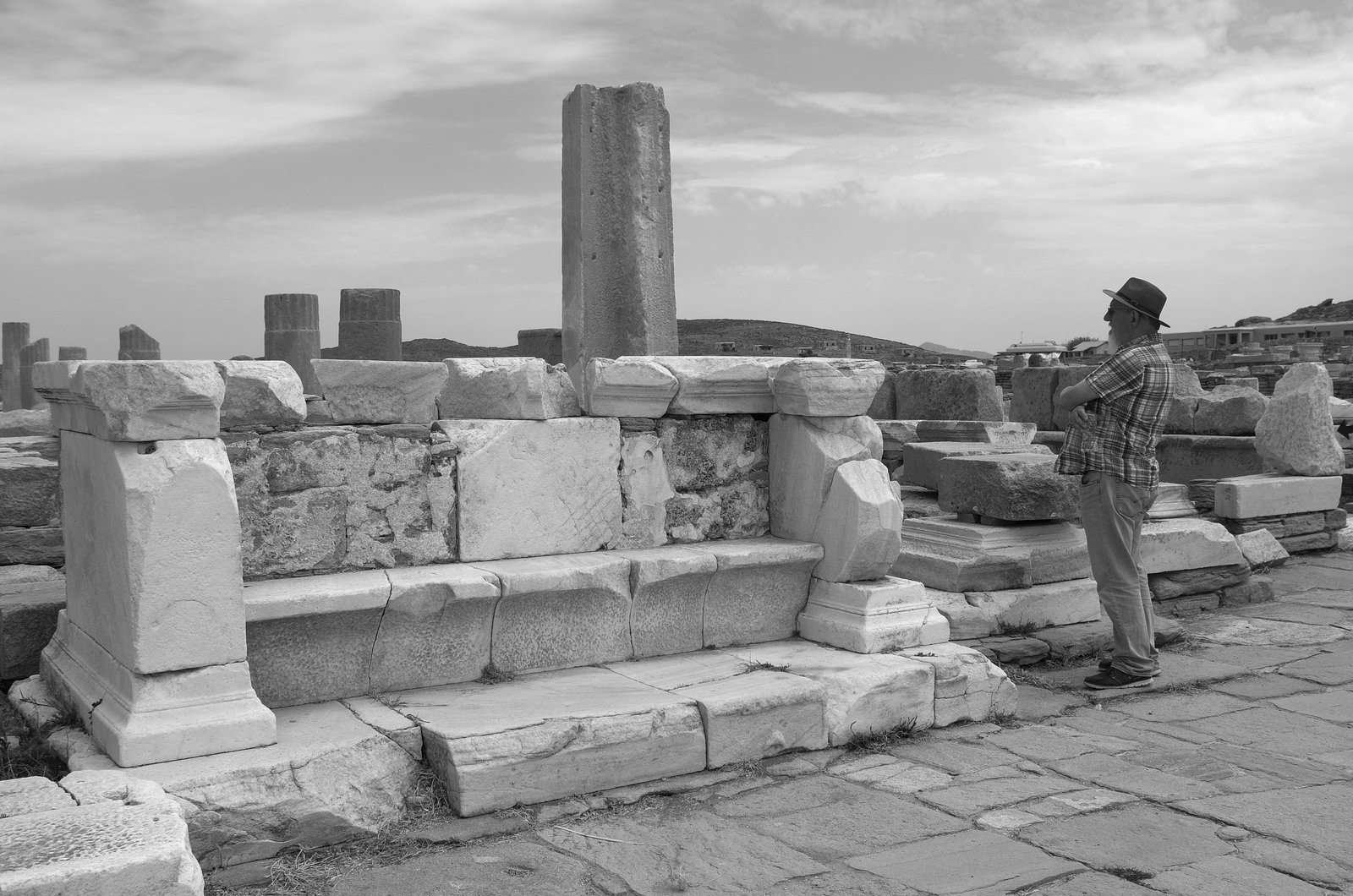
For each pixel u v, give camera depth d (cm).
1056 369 1224
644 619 488
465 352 2117
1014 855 348
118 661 375
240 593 371
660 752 408
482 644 452
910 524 668
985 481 630
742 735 427
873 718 460
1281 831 365
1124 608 534
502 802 377
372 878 332
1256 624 682
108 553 377
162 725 352
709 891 325
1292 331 5425
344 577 431
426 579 429
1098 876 332
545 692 432
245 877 331
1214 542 729
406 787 375
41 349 2636
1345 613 706
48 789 302
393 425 456
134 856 250
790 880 332
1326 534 905
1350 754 445
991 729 481
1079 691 541
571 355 934
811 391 509
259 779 345
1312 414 902
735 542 530
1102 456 530
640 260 909
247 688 370
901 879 331
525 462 479
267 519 426
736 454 542
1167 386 525
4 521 614
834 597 517
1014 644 578
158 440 364
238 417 416
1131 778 418
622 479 508
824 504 519
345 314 1549
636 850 353
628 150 912
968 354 4266
